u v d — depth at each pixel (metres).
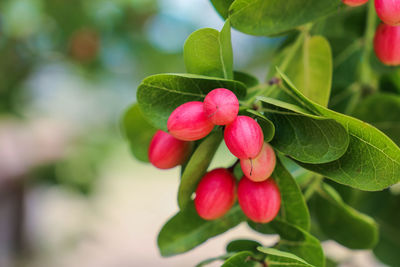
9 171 1.21
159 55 1.07
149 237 1.71
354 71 0.43
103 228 1.53
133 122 0.39
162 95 0.34
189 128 0.32
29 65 1.03
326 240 0.44
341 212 0.39
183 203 0.35
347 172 0.33
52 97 1.26
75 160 1.16
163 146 0.35
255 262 0.34
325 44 0.38
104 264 1.50
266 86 0.36
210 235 0.37
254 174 0.33
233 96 0.32
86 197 1.16
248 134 0.32
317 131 0.33
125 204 1.97
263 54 1.01
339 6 0.36
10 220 1.25
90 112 1.34
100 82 1.14
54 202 1.68
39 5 0.97
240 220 0.37
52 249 1.39
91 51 1.02
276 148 0.33
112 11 1.02
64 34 1.00
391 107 0.40
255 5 0.35
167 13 1.04
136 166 2.23
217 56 0.34
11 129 1.22
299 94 0.32
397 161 0.32
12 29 1.00
